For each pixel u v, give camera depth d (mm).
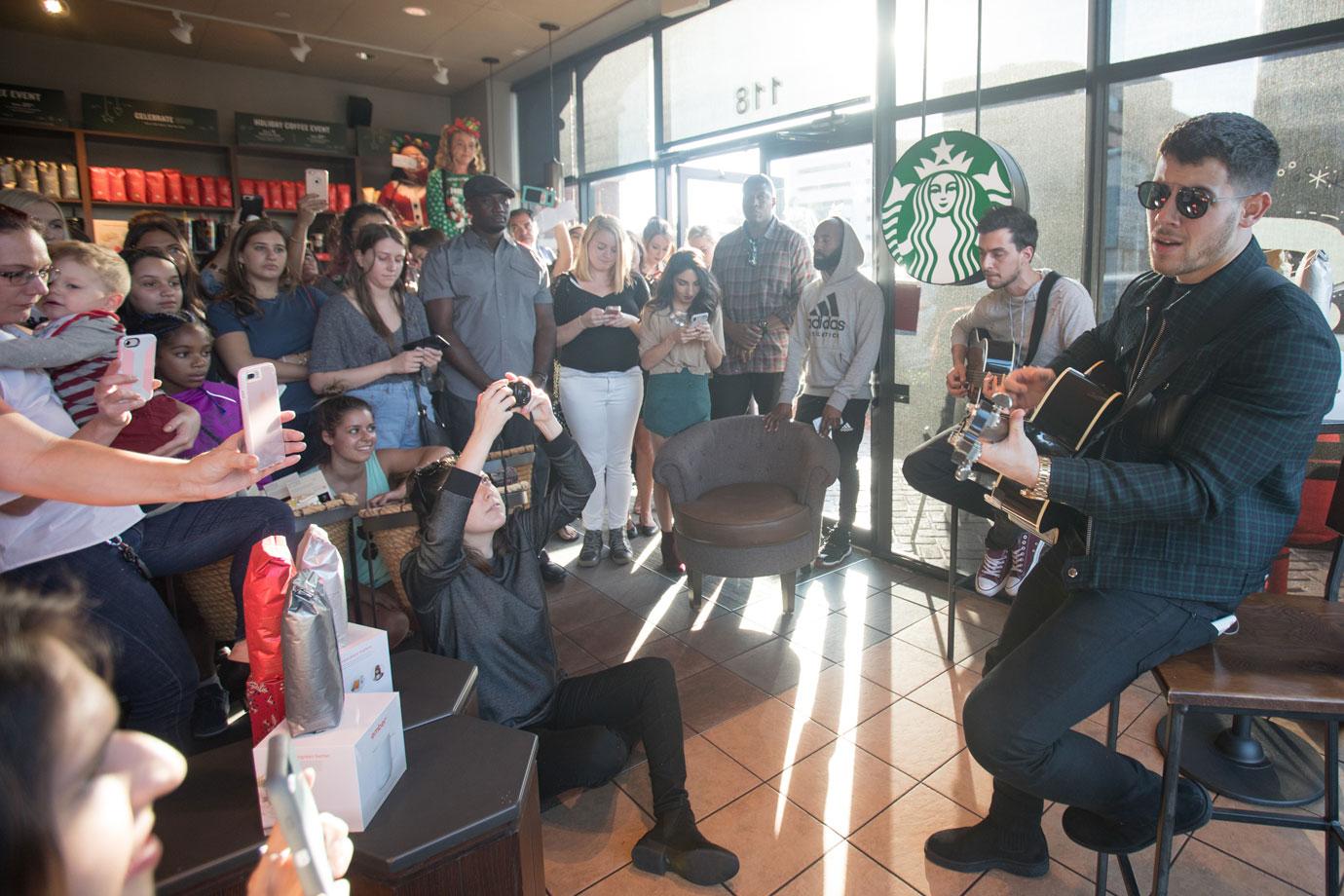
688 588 3416
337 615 1180
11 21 5293
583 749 1824
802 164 4301
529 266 3246
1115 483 1291
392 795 1118
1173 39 2602
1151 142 2693
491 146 6746
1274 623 1503
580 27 5336
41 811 406
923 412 3424
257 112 6426
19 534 1494
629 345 3551
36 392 1510
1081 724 2340
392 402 2848
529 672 1912
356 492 2484
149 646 1619
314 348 2814
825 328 3428
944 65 3143
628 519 4082
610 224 3457
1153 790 1485
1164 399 1371
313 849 510
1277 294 1276
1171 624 1391
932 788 2078
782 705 2490
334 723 1053
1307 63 2391
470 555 1823
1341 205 2408
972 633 2939
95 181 5617
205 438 2180
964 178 2777
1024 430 1461
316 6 4984
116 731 497
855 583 3422
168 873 969
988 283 2590
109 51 5840
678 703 1917
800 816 1980
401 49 5824
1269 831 1885
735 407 3961
